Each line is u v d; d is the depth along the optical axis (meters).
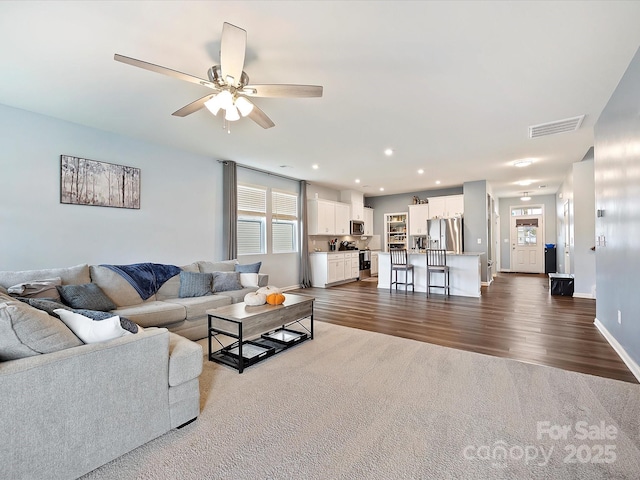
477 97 3.12
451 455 1.61
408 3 1.88
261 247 6.60
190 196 5.09
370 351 3.10
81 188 3.83
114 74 2.69
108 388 1.56
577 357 2.88
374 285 7.87
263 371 2.65
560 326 3.90
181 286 3.84
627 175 2.70
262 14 1.97
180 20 2.03
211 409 2.07
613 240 3.12
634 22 2.04
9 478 1.26
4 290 2.47
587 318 4.26
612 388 2.27
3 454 1.25
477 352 3.04
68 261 3.74
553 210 10.02
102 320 1.67
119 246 4.20
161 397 1.78
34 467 1.33
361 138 4.35
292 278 7.32
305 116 3.57
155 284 3.72
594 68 2.61
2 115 3.29
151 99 3.16
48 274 2.92
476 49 2.34
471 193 7.68
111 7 1.90
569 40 2.24
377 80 2.79
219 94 2.37
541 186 8.40
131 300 3.38
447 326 3.97
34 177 3.49
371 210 10.23
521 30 2.13
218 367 2.74
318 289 7.21
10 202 3.34
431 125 3.86
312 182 7.80
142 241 4.45
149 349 1.73
